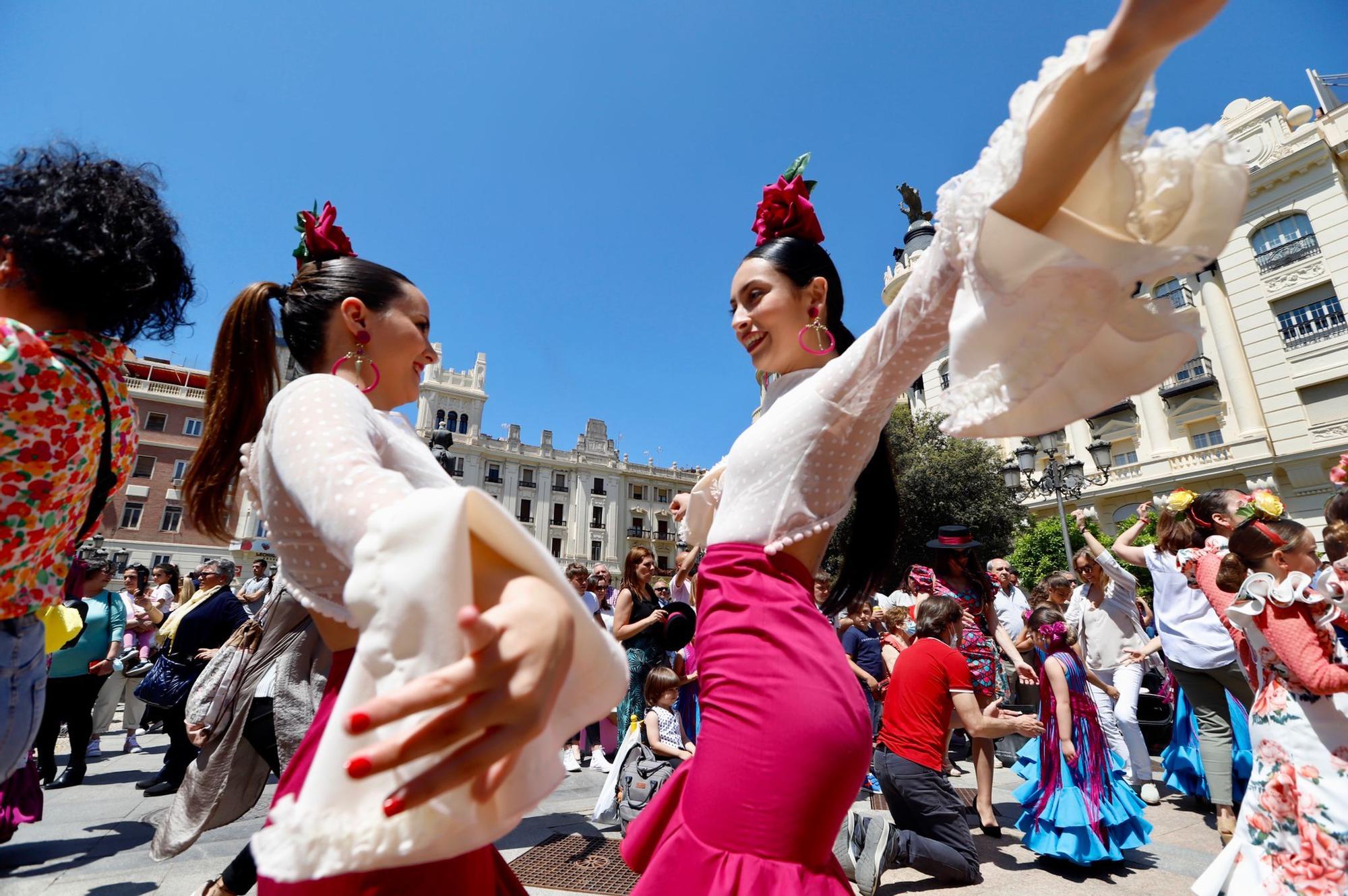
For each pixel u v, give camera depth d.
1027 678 3.80
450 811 0.50
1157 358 0.74
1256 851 2.39
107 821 3.93
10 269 1.15
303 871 0.46
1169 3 0.54
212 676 2.10
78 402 1.10
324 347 1.14
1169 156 0.65
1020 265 0.66
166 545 28.64
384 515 0.52
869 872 2.83
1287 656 2.33
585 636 0.54
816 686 0.98
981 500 16.94
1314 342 18.11
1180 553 3.36
